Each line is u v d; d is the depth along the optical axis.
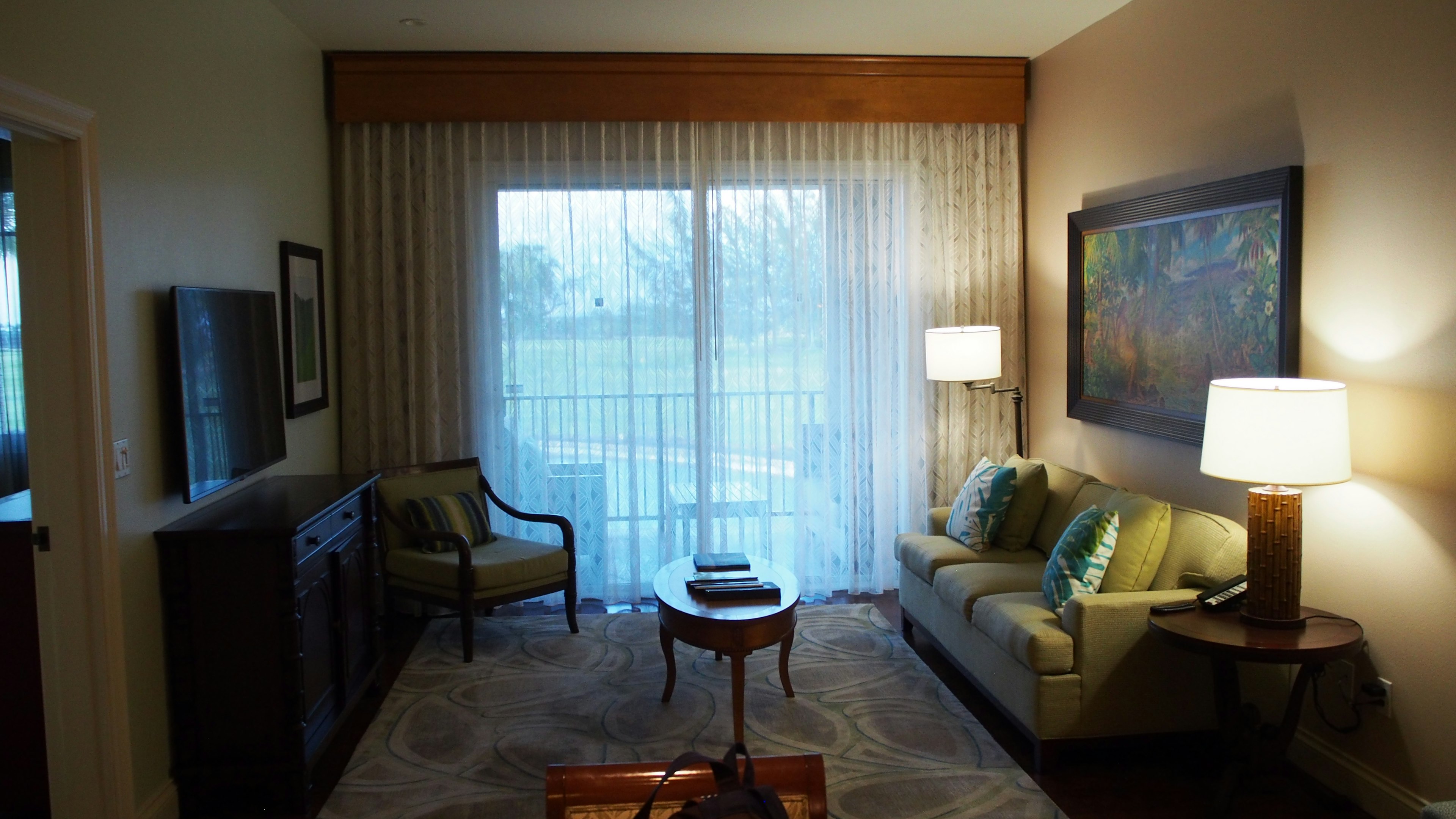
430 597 4.49
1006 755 3.38
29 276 2.62
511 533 5.23
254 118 3.96
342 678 3.50
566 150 5.09
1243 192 3.44
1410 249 2.79
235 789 3.09
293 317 4.31
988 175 5.36
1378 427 2.93
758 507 5.34
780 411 5.34
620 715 3.75
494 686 4.08
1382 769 2.96
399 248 5.09
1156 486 4.13
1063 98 4.93
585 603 5.31
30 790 2.94
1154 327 4.06
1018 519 4.36
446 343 5.15
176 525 3.04
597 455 5.25
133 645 2.83
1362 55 2.94
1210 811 2.95
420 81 4.95
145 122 3.00
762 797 1.27
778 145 5.27
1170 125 3.99
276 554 3.00
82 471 2.66
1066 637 3.21
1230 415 2.88
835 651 4.48
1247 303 3.46
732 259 5.25
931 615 4.27
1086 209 4.67
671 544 5.30
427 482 4.81
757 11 4.33
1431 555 2.76
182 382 3.06
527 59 4.98
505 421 5.22
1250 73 3.47
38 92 2.40
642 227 5.18
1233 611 3.06
